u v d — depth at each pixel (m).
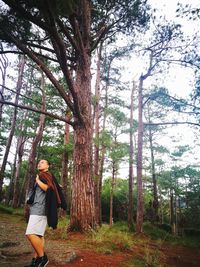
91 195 8.96
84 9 10.20
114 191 35.75
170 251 10.82
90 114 9.93
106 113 20.28
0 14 6.93
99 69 19.78
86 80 10.09
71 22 8.39
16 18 7.20
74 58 10.74
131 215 19.03
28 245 6.19
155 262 6.36
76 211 8.72
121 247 7.15
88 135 9.55
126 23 11.06
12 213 18.06
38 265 4.23
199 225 31.09
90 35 10.91
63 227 9.08
